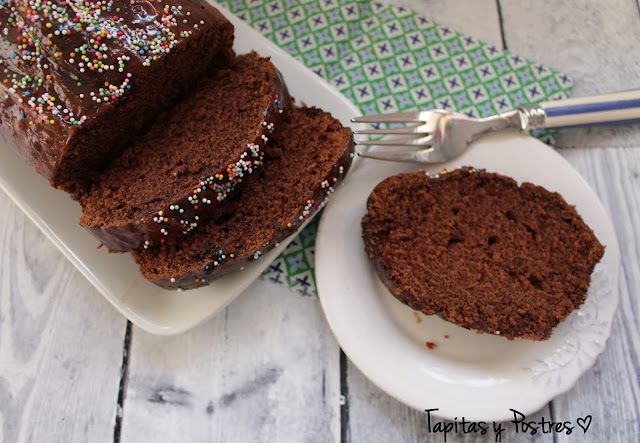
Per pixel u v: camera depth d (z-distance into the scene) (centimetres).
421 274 42
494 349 42
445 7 49
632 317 43
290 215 41
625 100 44
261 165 42
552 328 41
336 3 49
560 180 44
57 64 39
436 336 42
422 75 48
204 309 42
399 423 42
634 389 42
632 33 48
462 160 45
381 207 42
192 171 40
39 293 44
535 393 41
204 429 42
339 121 43
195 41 41
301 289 44
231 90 42
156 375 43
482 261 42
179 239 41
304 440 42
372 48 48
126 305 42
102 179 41
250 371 43
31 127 39
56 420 42
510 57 48
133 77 39
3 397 42
